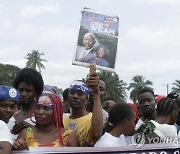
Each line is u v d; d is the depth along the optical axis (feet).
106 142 13.75
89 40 15.88
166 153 13.84
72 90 16.25
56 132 13.16
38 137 13.00
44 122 12.96
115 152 13.51
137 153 13.76
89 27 15.90
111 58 16.08
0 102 12.96
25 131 13.03
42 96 13.11
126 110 14.19
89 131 15.34
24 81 14.76
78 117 16.25
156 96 21.90
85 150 13.04
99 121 14.43
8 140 11.71
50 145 12.84
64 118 16.53
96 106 14.55
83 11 15.90
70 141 13.08
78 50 15.81
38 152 12.42
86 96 16.35
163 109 16.34
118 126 14.19
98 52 15.93
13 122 14.78
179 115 19.13
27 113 14.99
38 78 14.90
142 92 20.38
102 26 16.06
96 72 14.69
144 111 20.17
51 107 13.03
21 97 14.78
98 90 14.62
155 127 14.51
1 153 11.46
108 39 16.11
